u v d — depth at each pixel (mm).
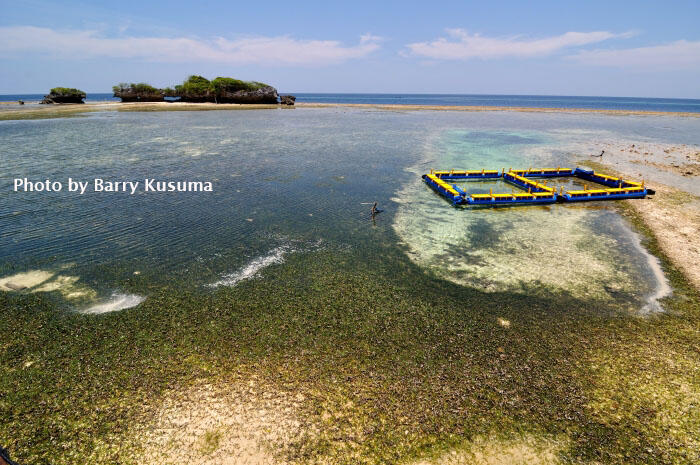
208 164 32281
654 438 8414
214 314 12367
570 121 75188
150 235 18203
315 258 16438
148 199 23188
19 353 10430
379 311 12789
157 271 14977
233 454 7781
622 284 14789
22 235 17734
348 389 9461
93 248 16703
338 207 22891
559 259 16812
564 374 10172
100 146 38188
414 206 23500
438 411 8922
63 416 8562
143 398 9055
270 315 12383
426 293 13969
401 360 10516
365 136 50469
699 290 14375
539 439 8336
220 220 20297
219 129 53562
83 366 10016
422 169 33188
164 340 11070
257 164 32906
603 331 12000
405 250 17453
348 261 16250
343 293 13812
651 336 11797
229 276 14781
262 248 17250
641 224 20891
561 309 13141
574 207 23812
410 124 66125
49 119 58406
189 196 24000
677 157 38562
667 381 9992
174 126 55281
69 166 29812
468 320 12422
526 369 10312
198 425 8391
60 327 11539
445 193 25250
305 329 11719
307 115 79938
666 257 17031
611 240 18828
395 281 14750
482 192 27281
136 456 7711
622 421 8805
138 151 36531
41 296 13086
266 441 8070
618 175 31219
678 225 20719
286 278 14750
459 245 18109
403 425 8547
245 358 10414
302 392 9328
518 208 23609
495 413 8930
